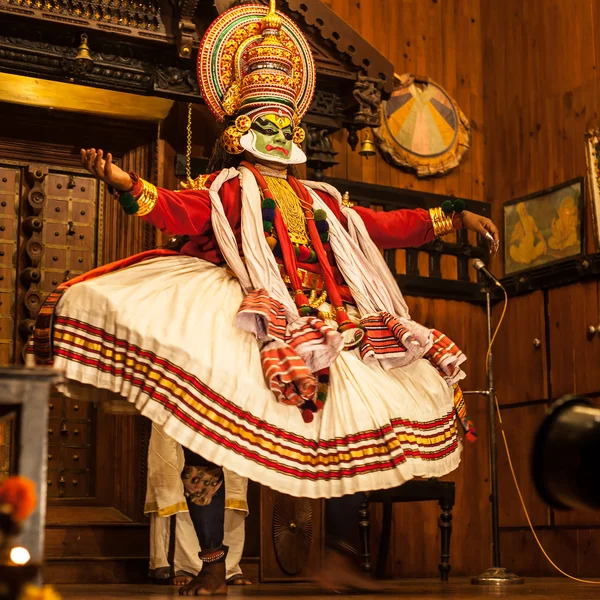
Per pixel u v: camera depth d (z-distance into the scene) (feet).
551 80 21.94
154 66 16.20
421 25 23.16
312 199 12.07
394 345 11.03
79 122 16.60
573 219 20.72
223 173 11.60
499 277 22.72
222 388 9.81
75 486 16.30
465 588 14.15
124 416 16.48
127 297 10.28
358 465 9.96
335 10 21.98
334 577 10.44
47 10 15.10
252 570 15.24
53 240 16.83
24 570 4.58
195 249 11.52
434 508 20.93
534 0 22.57
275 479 9.79
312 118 17.62
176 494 14.43
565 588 14.35
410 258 21.66
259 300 10.29
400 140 22.20
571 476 4.09
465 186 23.16
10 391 5.15
